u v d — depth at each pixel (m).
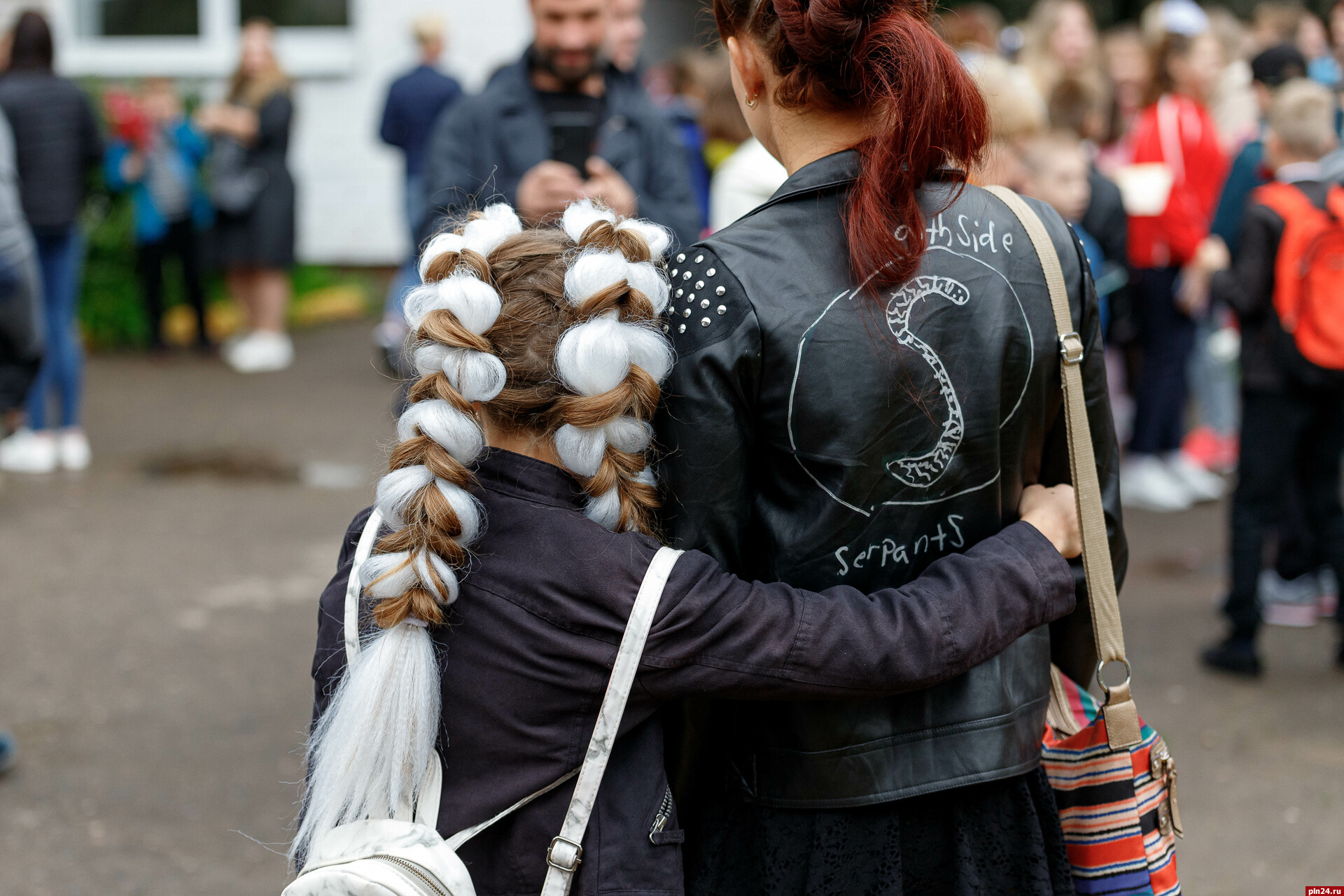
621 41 5.21
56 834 2.90
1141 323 5.56
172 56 10.47
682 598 1.27
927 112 1.26
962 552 1.40
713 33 1.53
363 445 6.46
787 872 1.37
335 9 10.32
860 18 1.27
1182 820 3.04
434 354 1.32
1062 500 1.45
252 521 5.29
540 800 1.30
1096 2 11.25
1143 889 1.46
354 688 1.28
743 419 1.33
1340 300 3.63
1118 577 1.53
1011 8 11.24
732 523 1.35
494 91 3.43
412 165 7.65
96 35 10.64
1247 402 3.83
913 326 1.32
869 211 1.28
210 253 8.23
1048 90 5.84
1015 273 1.38
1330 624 4.36
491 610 1.31
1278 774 3.26
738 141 4.62
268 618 4.25
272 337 8.38
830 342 1.30
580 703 1.29
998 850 1.41
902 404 1.32
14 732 3.40
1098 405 1.48
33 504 5.47
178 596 4.44
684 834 1.37
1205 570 4.85
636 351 1.30
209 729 3.45
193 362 8.38
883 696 1.32
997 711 1.38
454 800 1.31
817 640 1.26
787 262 1.31
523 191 3.09
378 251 10.56
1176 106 5.36
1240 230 3.80
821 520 1.33
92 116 5.85
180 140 8.16
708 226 5.07
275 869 2.79
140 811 3.01
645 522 1.35
